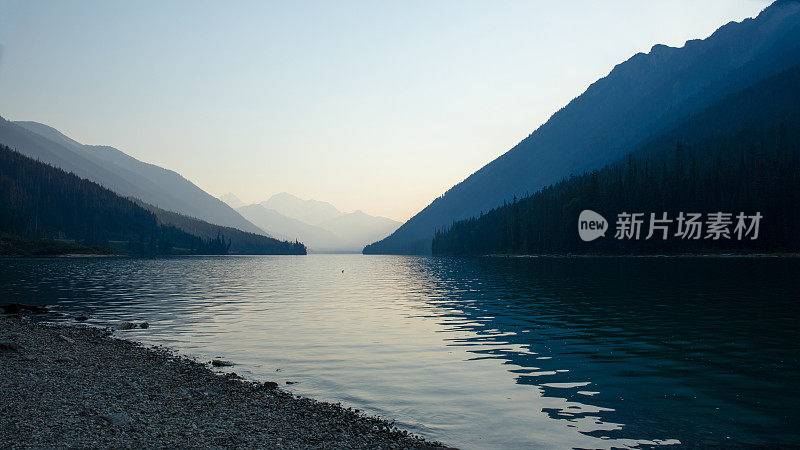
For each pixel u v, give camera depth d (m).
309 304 53.44
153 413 16.78
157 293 66.44
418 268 158.75
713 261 132.88
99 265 161.62
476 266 150.38
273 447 13.92
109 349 28.52
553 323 36.97
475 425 16.30
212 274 121.56
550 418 16.84
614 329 33.97
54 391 19.05
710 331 32.62
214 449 13.56
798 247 155.25
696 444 14.41
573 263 143.62
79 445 13.41
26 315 44.00
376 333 34.06
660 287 64.12
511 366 24.11
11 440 13.55
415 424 16.45
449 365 24.50
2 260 199.12
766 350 26.88
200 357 26.95
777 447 14.16
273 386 20.97
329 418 16.84
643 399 18.72
